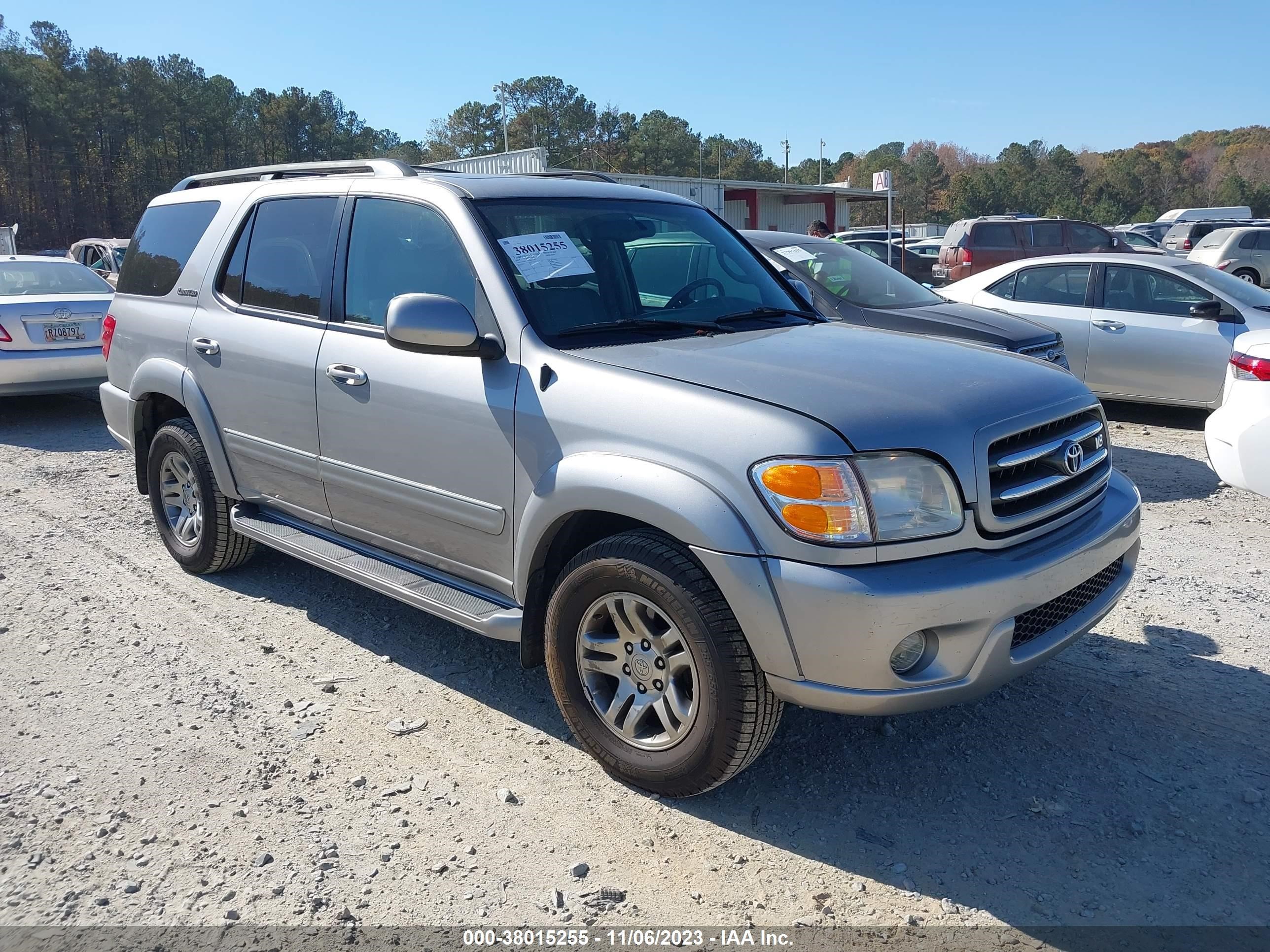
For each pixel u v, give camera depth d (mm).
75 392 11445
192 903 2717
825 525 2721
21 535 6008
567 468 3148
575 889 2789
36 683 4020
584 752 3496
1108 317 9203
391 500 3865
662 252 4074
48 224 78062
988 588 2799
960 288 10367
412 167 4223
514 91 118688
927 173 127438
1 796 3203
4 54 79875
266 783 3301
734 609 2826
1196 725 3672
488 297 3520
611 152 118312
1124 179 122750
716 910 2713
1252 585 5070
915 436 2838
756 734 2941
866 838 3029
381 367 3791
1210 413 9477
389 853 2938
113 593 5016
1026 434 3096
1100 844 2992
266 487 4555
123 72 83188
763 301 4207
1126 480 3682
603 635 3266
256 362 4371
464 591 3732
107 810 3141
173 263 5105
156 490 5332
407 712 3799
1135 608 4781
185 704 3850
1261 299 8891
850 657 2732
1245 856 2934
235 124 93875
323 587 5094
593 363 3236
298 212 4402
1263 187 117500
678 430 2947
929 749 3533
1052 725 3686
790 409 2863
